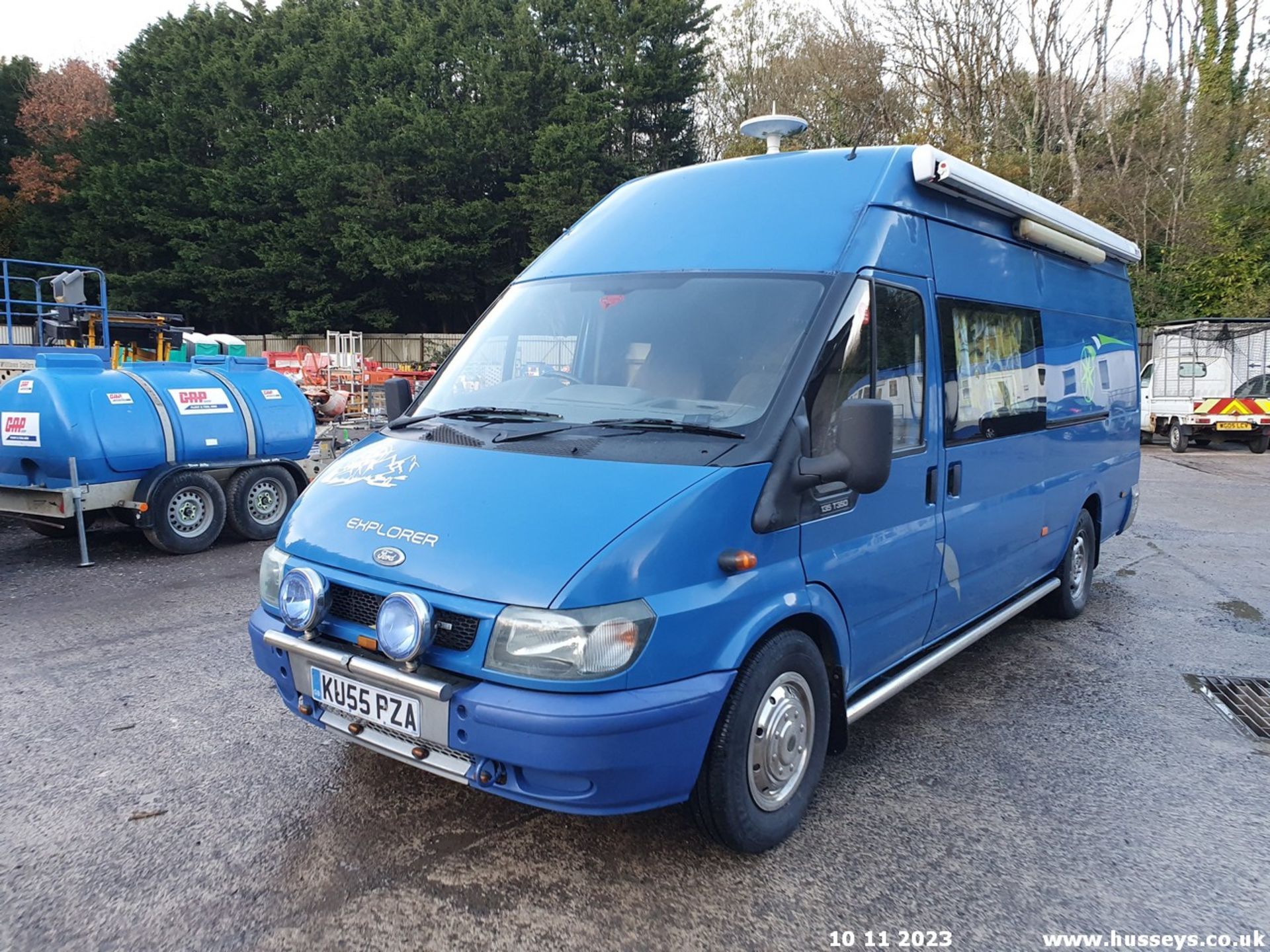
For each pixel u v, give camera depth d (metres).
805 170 4.12
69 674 5.12
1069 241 5.66
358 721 3.17
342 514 3.34
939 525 4.24
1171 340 19.77
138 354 14.49
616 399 3.56
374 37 37.47
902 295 3.94
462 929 2.89
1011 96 27.12
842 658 3.59
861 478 3.10
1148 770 4.14
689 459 3.13
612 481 3.05
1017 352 5.08
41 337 12.07
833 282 3.56
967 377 4.49
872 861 3.33
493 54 34.94
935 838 3.50
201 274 35.19
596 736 2.71
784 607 3.20
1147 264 25.16
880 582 3.79
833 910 3.03
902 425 3.92
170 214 36.22
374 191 34.31
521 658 2.73
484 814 3.59
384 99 34.03
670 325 3.68
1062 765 4.18
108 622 6.11
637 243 4.15
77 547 8.51
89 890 3.07
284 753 4.12
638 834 3.46
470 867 3.23
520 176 34.97
